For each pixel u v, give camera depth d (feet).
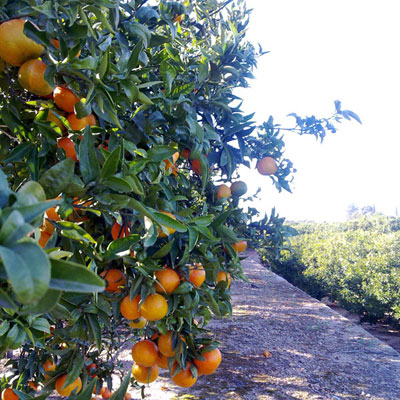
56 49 4.59
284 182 9.81
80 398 4.23
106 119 5.07
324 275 42.65
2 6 4.28
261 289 36.83
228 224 8.90
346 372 18.71
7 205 2.04
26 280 1.55
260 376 18.33
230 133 8.23
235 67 8.35
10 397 7.38
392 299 32.81
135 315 5.67
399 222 75.20
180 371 6.40
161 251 5.58
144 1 6.86
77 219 5.67
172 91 6.74
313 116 9.72
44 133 4.86
